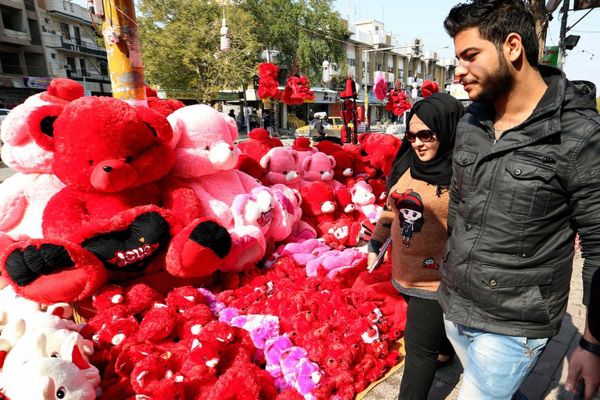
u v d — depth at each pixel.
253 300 3.07
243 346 2.46
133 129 2.71
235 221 3.46
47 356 2.05
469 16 1.31
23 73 30.89
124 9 3.58
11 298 2.69
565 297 1.42
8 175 11.18
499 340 1.45
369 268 2.53
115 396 2.14
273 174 4.69
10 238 2.98
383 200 5.51
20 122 2.90
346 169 5.70
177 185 3.21
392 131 23.22
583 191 1.25
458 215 1.56
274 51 30.14
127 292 2.72
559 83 1.29
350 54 44.09
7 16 29.52
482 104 1.53
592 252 1.29
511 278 1.39
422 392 2.02
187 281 3.14
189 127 3.36
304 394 2.22
